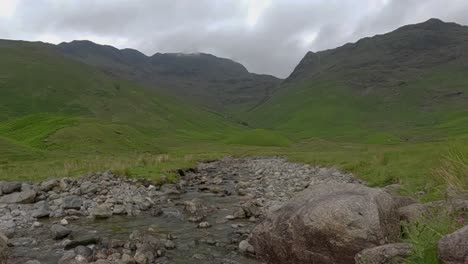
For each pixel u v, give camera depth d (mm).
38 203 23188
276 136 139625
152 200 25391
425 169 23188
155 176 32719
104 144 71188
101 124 87500
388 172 26484
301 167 48625
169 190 29188
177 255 14688
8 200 23484
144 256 13805
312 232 11797
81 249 14734
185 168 43094
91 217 20875
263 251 13961
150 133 166625
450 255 7730
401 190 18203
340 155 53312
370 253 9555
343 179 31250
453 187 11891
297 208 13250
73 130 74312
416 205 12172
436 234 9094
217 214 21859
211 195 28594
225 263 13773
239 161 66750
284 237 12844
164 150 85812
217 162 63656
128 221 20109
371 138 166750
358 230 10992
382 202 11977
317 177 35281
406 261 8688
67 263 13242
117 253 14258
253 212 21125
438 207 11211
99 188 27203
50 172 33938
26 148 56719
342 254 11188
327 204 11883
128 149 73688
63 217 20906
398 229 11516
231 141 139125
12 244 15906
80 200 23375
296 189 29547
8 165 41250
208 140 160000
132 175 32500
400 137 194125
